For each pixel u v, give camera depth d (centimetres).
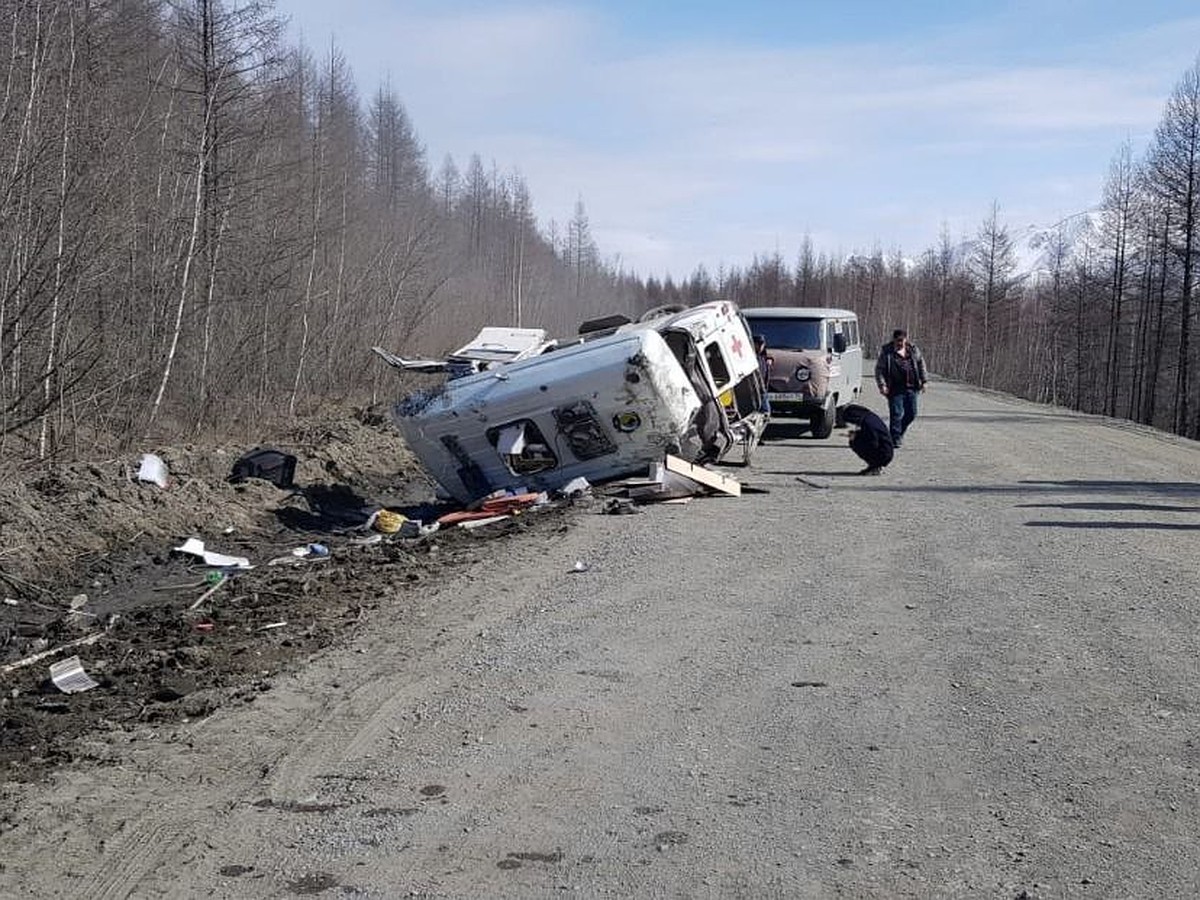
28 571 1089
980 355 6962
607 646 749
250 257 2333
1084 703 629
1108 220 5259
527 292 5634
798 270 9575
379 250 2998
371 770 541
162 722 621
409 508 1593
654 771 536
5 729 619
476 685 670
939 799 502
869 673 686
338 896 419
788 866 439
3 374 1418
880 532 1162
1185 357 4584
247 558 1250
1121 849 453
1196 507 1338
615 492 1416
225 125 2181
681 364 1516
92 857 451
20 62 1574
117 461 1433
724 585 928
